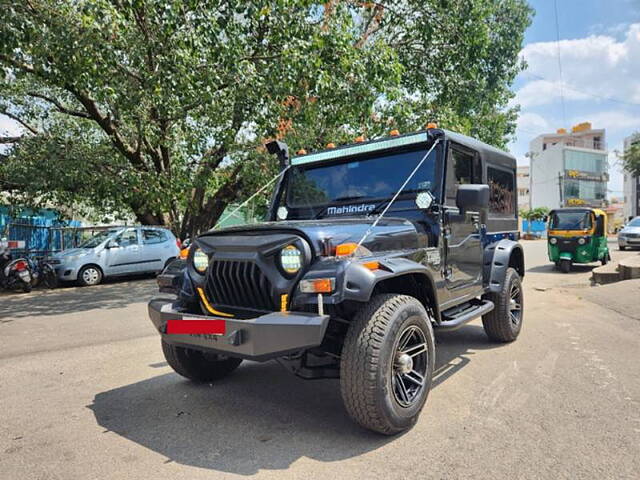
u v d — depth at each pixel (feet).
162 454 9.59
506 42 54.29
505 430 10.30
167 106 31.65
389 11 42.11
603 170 169.37
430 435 10.18
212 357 13.96
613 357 15.72
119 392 13.35
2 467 9.14
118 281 43.32
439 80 46.06
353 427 10.76
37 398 12.96
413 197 13.51
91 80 29.35
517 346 17.38
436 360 15.78
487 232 16.94
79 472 8.91
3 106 46.62
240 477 8.63
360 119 37.37
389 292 11.85
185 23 28.37
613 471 8.50
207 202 54.24
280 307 10.03
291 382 14.07
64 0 29.07
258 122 33.68
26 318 25.48
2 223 47.88
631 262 33.50
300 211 15.62
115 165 41.11
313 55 30.07
